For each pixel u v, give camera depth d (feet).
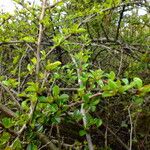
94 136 8.18
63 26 9.29
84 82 5.37
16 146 4.91
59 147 5.91
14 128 5.44
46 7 7.38
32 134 5.13
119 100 7.92
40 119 5.25
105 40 9.61
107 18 10.13
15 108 7.17
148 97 7.30
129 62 9.65
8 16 8.95
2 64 9.92
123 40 10.30
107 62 9.99
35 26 9.05
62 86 7.75
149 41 10.56
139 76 9.04
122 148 8.30
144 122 7.91
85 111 5.61
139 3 9.16
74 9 10.78
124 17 10.96
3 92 7.57
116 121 8.29
